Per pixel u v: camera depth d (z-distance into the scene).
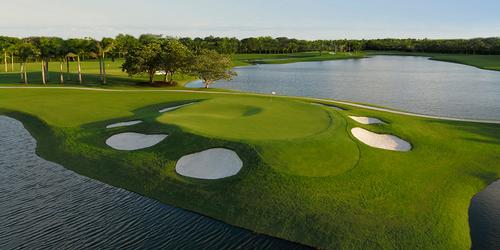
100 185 28.58
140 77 109.06
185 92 73.25
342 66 184.88
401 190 26.06
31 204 25.56
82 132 40.06
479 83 108.00
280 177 26.36
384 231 21.67
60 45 91.38
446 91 91.38
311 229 21.97
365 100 78.12
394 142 36.12
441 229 22.05
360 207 23.70
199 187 26.56
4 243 20.91
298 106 45.62
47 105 56.56
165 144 32.94
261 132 33.56
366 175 27.52
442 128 42.47
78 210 24.73
